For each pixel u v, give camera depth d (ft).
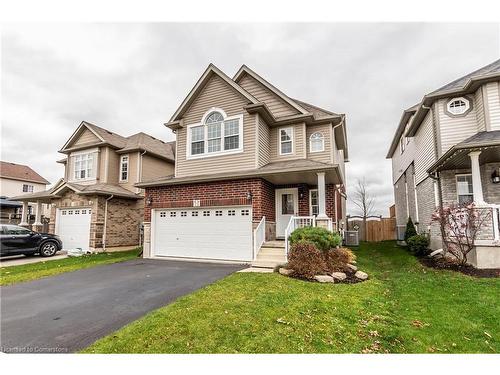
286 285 19.75
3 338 12.14
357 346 11.13
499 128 29.58
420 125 41.78
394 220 65.00
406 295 17.81
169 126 41.16
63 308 16.20
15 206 82.94
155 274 25.63
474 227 25.03
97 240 46.50
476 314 14.17
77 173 57.11
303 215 37.17
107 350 10.71
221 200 34.12
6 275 26.86
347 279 22.17
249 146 35.88
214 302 15.83
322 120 39.96
